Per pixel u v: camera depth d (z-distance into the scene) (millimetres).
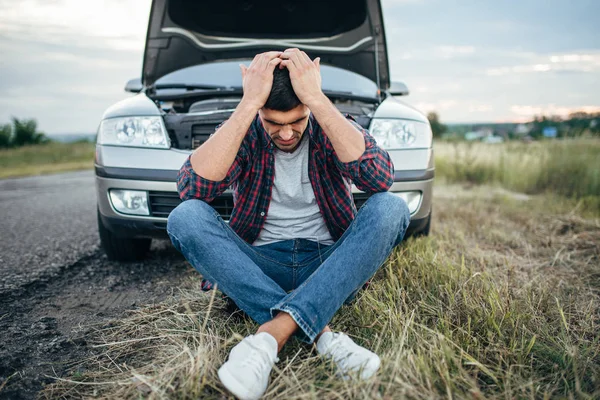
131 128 2340
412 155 2377
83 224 4055
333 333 1396
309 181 1662
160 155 2275
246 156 1629
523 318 1686
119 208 2318
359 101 2744
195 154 1571
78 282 2418
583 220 3588
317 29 3193
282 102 1414
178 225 1478
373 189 1624
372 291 1914
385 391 1257
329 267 1406
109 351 1637
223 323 1711
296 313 1334
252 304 1441
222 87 2861
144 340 1711
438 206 4477
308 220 1706
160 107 2547
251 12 3135
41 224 4059
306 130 1638
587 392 1325
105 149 2338
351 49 3162
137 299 2158
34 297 2207
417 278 2039
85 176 9773
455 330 1627
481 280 1998
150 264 2715
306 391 1289
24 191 6840
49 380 1476
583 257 2742
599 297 2098
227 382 1218
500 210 4227
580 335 1692
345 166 1560
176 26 3117
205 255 1459
